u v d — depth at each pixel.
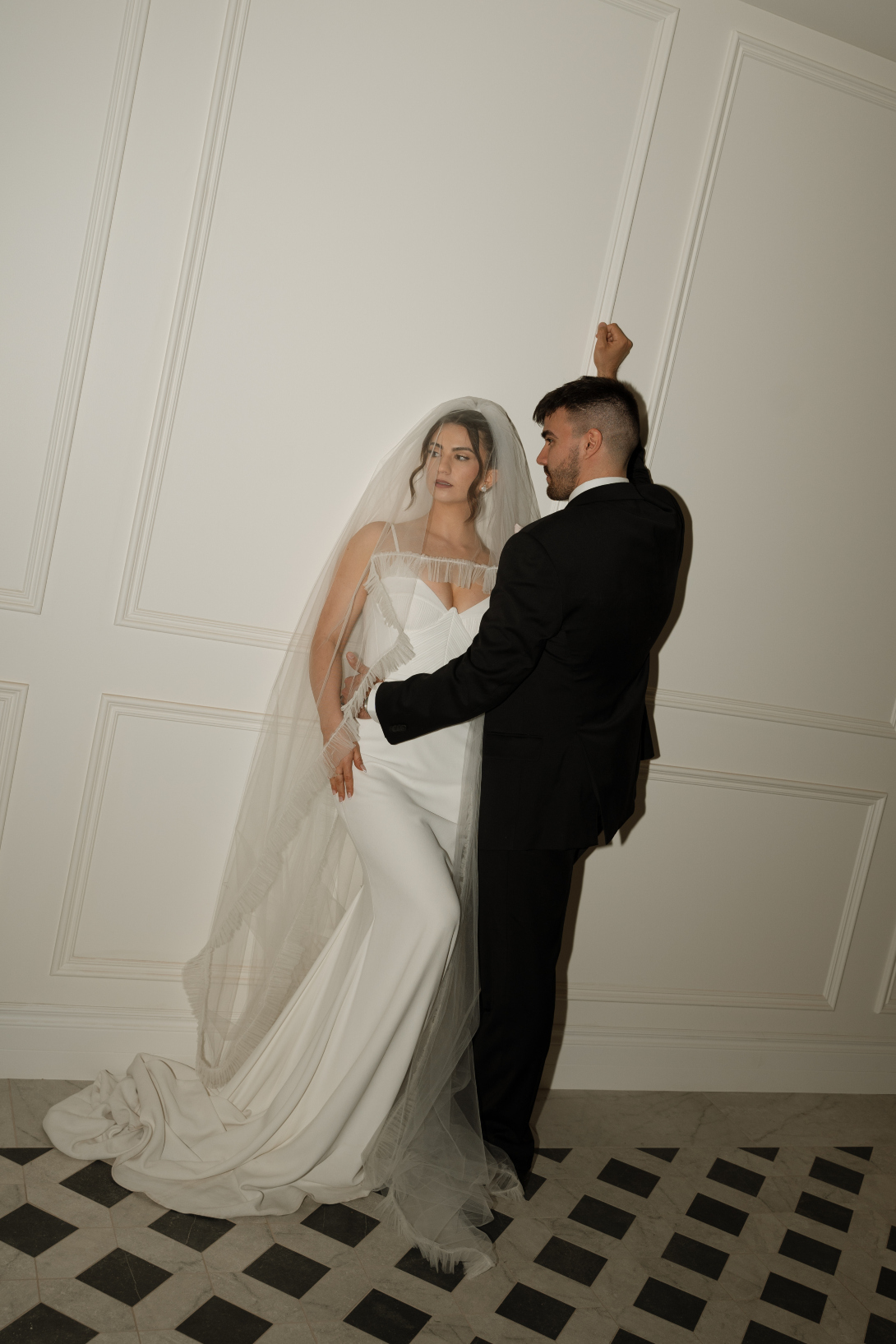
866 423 2.72
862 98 2.57
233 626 2.29
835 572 2.77
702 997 2.82
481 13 2.24
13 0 1.96
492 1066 2.15
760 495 2.66
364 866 2.09
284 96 2.14
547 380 2.42
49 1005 2.28
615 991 2.73
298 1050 2.13
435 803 2.11
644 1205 2.21
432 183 2.27
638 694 2.11
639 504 2.02
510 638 1.88
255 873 2.11
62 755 2.22
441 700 1.91
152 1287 1.68
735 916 2.82
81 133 2.03
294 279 2.21
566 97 2.33
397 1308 1.75
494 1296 1.83
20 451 2.10
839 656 2.82
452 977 2.02
